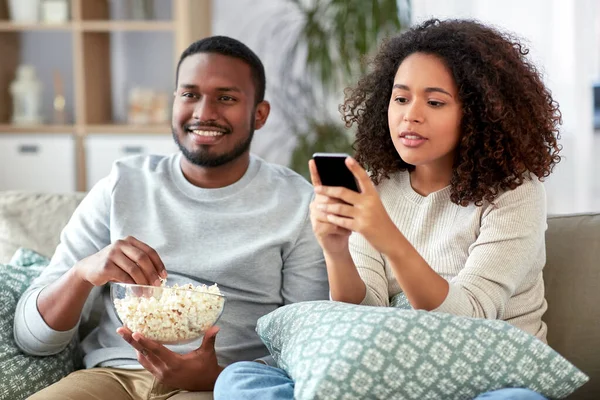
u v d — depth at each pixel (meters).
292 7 5.06
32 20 4.72
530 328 1.78
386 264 1.85
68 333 1.83
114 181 1.98
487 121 1.74
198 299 1.61
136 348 1.64
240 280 1.92
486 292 1.65
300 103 4.85
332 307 1.57
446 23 1.82
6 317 1.89
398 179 1.92
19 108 4.80
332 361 1.43
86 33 4.71
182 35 4.65
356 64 4.40
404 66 1.76
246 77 1.99
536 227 1.74
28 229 2.22
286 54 4.79
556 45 4.82
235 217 1.95
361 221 1.47
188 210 1.96
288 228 1.94
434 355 1.44
